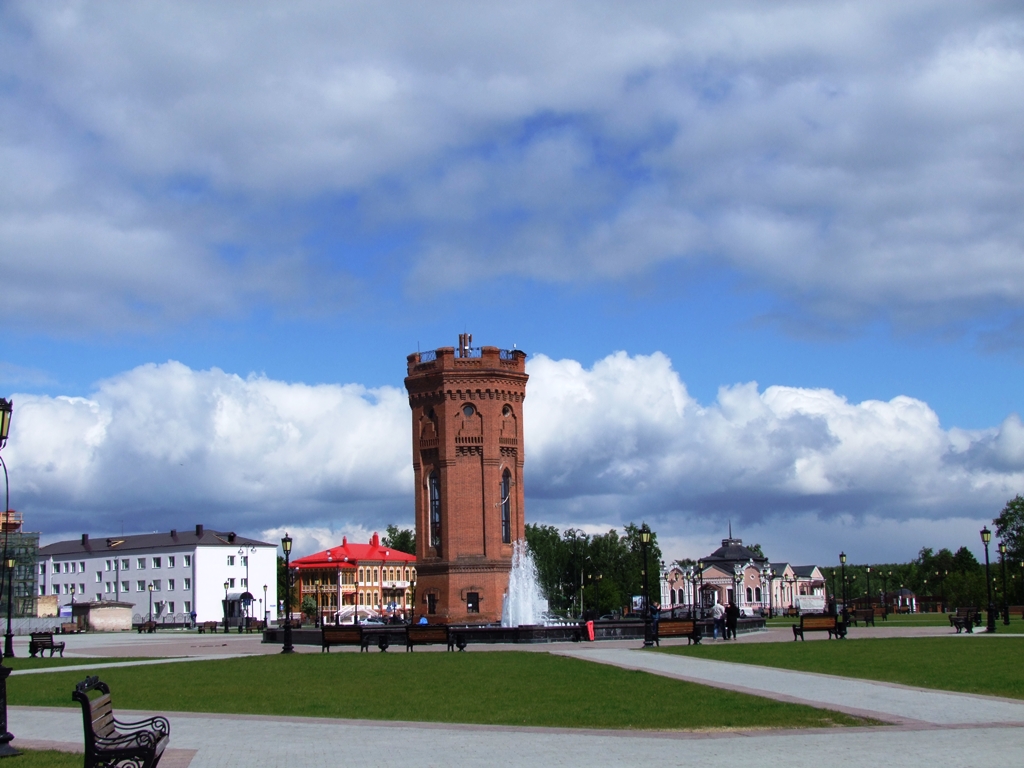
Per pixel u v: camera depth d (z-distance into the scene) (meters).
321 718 23.48
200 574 158.38
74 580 174.00
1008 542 158.12
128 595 165.88
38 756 18.70
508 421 87.81
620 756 17.62
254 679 34.31
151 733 16.34
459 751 18.42
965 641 50.44
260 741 20.00
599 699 26.27
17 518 140.75
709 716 22.56
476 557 84.75
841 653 42.34
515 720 22.53
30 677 37.88
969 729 20.34
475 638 57.56
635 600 149.62
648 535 53.16
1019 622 84.50
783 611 170.12
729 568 181.12
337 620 143.75
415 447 87.94
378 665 40.25
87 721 15.48
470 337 88.56
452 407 86.56
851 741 18.95
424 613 85.50
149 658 49.16
